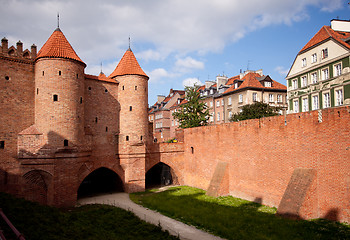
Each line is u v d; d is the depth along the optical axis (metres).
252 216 19.70
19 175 24.56
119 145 31.44
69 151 25.27
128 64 32.91
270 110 38.38
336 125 17.80
